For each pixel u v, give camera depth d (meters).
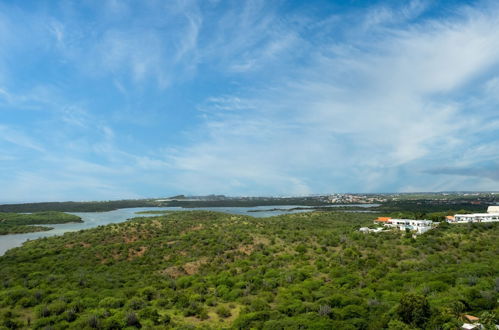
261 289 51.28
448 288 42.97
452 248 65.12
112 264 76.06
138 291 51.69
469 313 35.62
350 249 68.75
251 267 65.88
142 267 72.12
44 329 34.81
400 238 78.31
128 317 37.34
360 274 53.91
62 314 39.12
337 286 48.81
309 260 66.88
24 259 78.56
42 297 46.94
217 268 67.88
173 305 46.31
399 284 47.41
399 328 32.56
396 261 59.88
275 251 76.25
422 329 32.91
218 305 46.22
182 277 62.50
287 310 40.03
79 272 65.81
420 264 56.00
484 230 79.31
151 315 40.22
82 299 46.16
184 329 35.72
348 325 34.34
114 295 49.19
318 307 39.72
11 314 40.19
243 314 39.78
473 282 43.97
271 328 34.69
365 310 37.97
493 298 37.44
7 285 55.31
